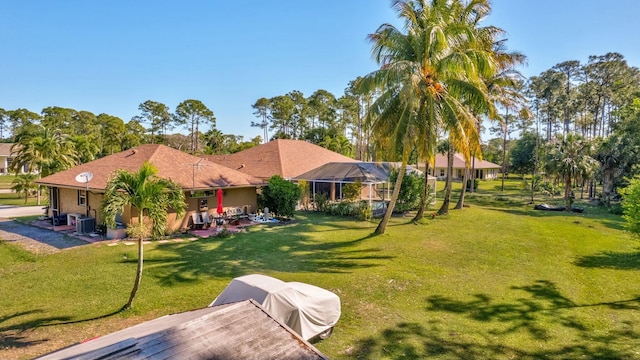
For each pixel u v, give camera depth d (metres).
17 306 9.78
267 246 16.30
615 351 8.05
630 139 30.72
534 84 52.94
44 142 30.56
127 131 68.81
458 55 15.76
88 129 72.00
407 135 16.59
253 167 30.47
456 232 20.14
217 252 15.14
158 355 3.94
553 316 9.84
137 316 9.27
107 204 9.26
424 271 13.27
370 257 14.94
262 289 7.86
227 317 4.93
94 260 13.62
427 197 28.62
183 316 5.48
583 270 14.05
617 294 11.59
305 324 7.76
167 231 18.31
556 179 34.34
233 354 4.22
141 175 9.61
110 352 3.82
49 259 13.75
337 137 55.38
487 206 35.12
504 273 13.38
